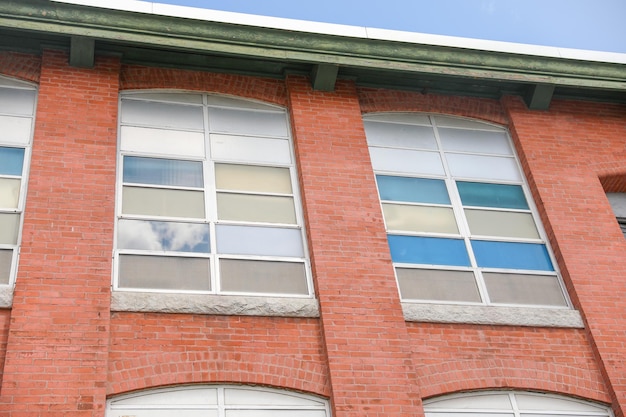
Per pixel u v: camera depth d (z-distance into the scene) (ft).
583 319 31.53
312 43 34.91
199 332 27.04
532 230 35.22
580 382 29.76
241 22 33.76
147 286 28.27
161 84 34.42
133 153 32.27
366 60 35.60
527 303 32.32
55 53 33.06
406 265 32.07
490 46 37.24
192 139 33.65
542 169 36.73
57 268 26.71
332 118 35.12
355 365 27.48
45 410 23.72
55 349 24.93
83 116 31.24
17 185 29.71
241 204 32.09
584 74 38.63
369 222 31.86
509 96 39.34
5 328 25.35
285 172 33.73
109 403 25.11
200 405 25.90
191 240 30.22
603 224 35.06
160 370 25.85
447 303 31.30
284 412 26.55
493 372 29.07
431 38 36.60
